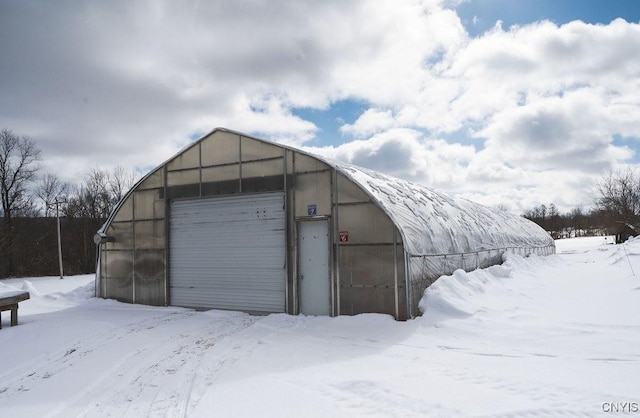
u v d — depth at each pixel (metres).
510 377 5.43
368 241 9.46
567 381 5.20
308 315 10.14
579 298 10.55
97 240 13.23
